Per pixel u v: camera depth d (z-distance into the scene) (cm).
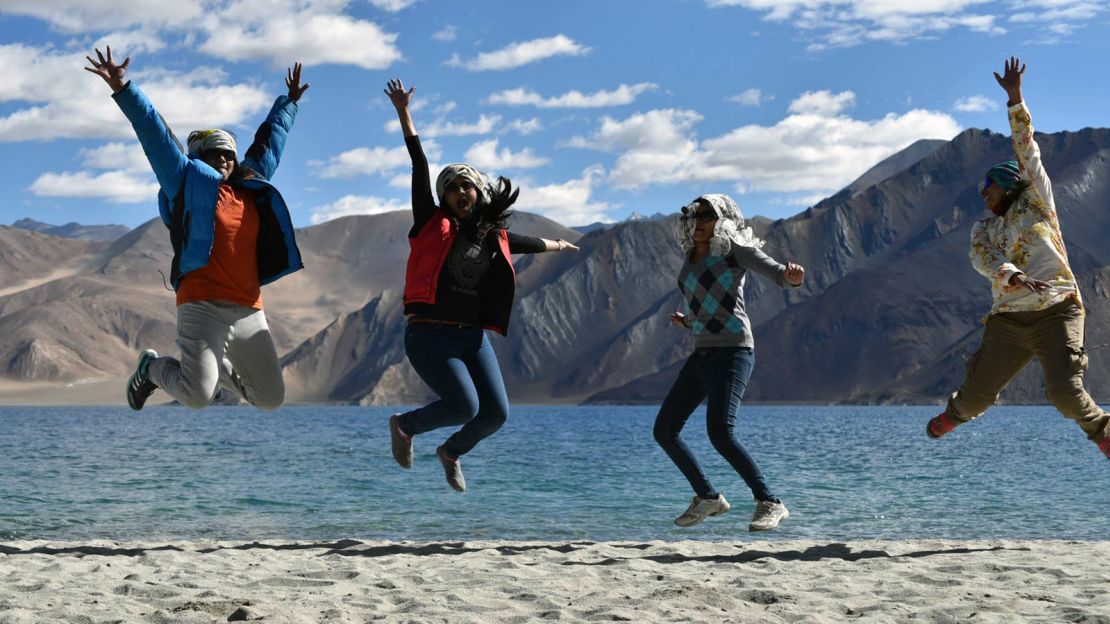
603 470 2444
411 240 630
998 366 696
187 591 608
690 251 728
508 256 635
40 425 7638
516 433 6103
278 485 1966
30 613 522
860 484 1981
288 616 518
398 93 638
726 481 2023
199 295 594
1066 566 693
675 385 737
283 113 677
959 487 1897
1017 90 686
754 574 675
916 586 615
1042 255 678
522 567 709
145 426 7550
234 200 603
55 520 1346
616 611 533
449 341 624
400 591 611
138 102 571
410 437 642
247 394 634
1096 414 673
